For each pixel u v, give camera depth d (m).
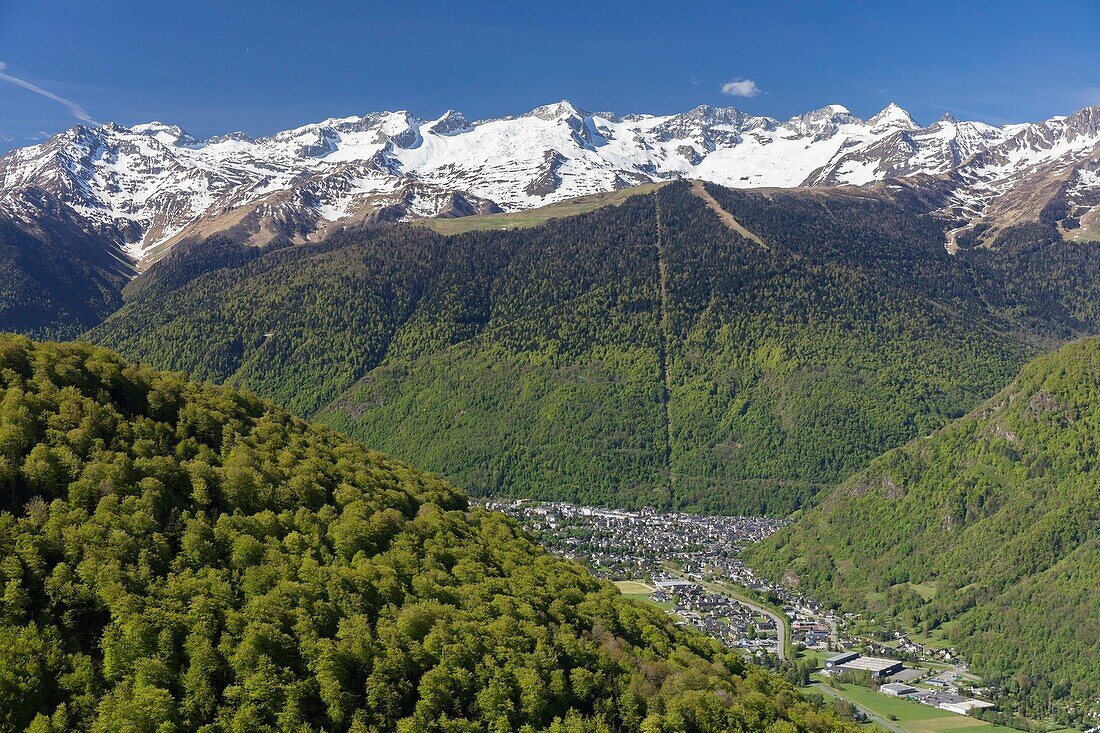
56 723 112.62
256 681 123.38
